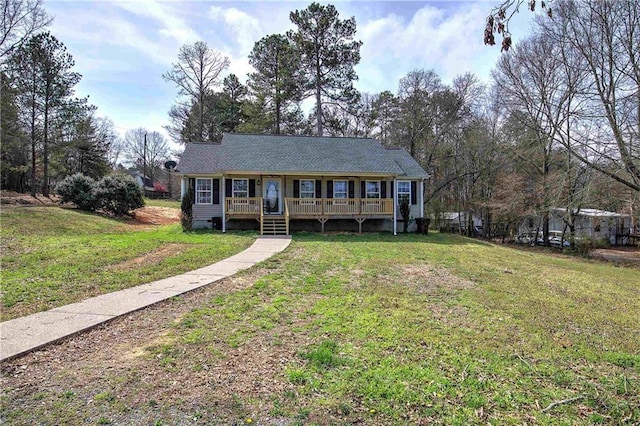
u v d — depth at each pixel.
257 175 18.34
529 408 3.13
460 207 25.98
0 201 20.45
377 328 4.92
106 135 36.62
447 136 28.66
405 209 19.61
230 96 33.12
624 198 17.23
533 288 7.92
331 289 7.02
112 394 3.18
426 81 29.25
